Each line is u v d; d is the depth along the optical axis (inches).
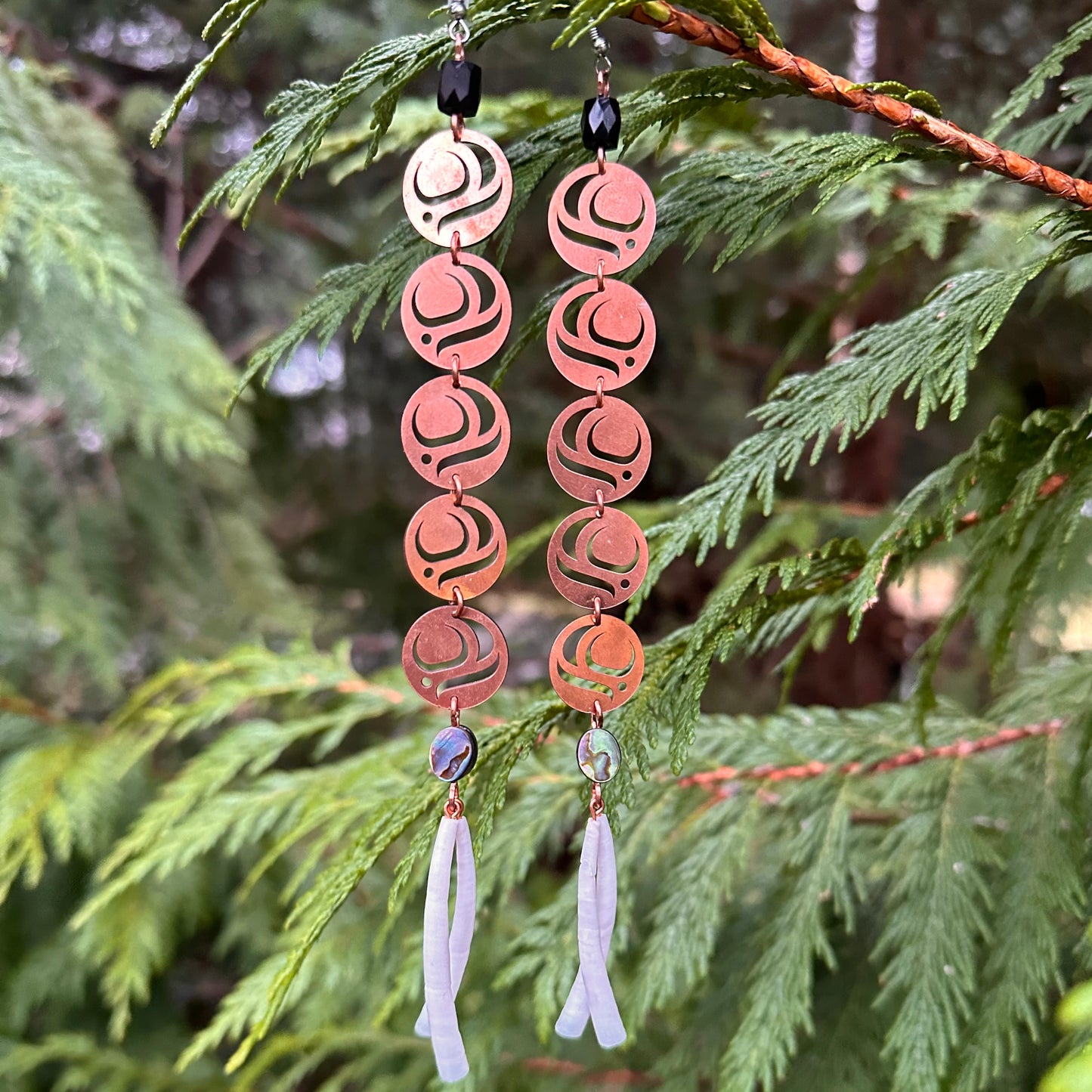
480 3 8.7
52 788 16.4
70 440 23.9
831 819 12.4
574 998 9.4
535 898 21.2
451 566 9.2
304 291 31.3
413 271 10.1
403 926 15.7
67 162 17.0
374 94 21.5
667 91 9.0
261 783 15.4
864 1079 11.9
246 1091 16.7
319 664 17.1
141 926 18.1
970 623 28.5
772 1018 11.2
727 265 26.3
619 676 9.3
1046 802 11.5
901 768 12.9
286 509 33.5
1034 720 13.0
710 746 13.7
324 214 28.9
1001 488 10.0
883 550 9.4
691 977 11.9
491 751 10.0
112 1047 21.5
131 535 23.6
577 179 9.0
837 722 13.8
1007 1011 10.4
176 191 25.5
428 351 9.1
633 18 7.9
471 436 9.1
